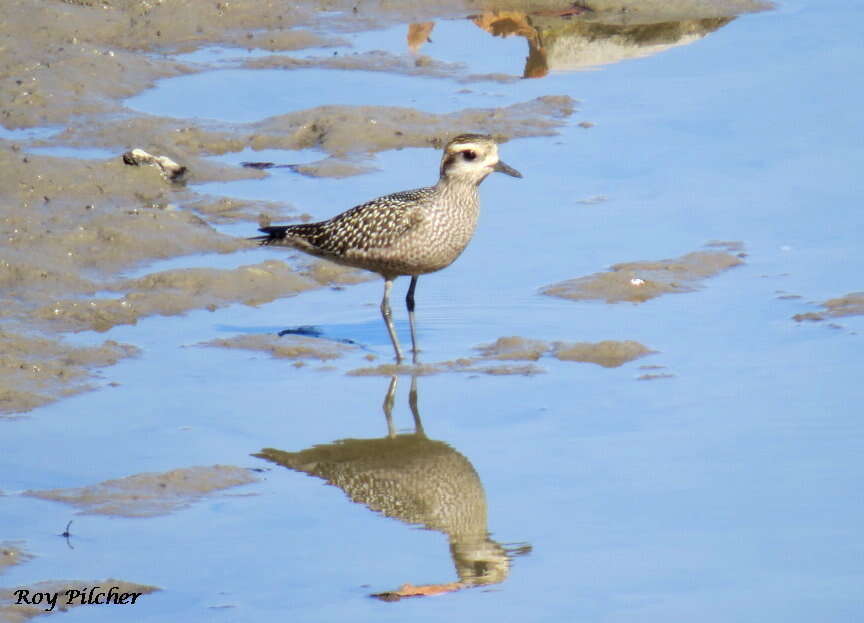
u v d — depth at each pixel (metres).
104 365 14.28
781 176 18.88
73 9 25.06
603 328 15.06
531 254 17.03
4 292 15.80
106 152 20.14
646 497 11.45
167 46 24.92
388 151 20.50
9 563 10.45
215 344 14.89
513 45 24.83
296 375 14.19
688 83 22.56
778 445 12.29
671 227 17.55
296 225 15.34
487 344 14.87
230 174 19.58
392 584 10.23
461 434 12.81
